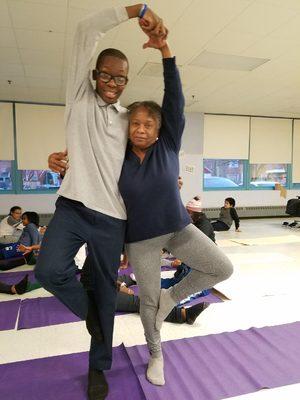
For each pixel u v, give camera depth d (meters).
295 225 7.15
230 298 2.72
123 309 2.38
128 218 1.40
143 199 1.34
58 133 7.29
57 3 3.05
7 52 4.27
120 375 1.65
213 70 4.93
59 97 6.67
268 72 5.02
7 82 5.62
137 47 4.05
